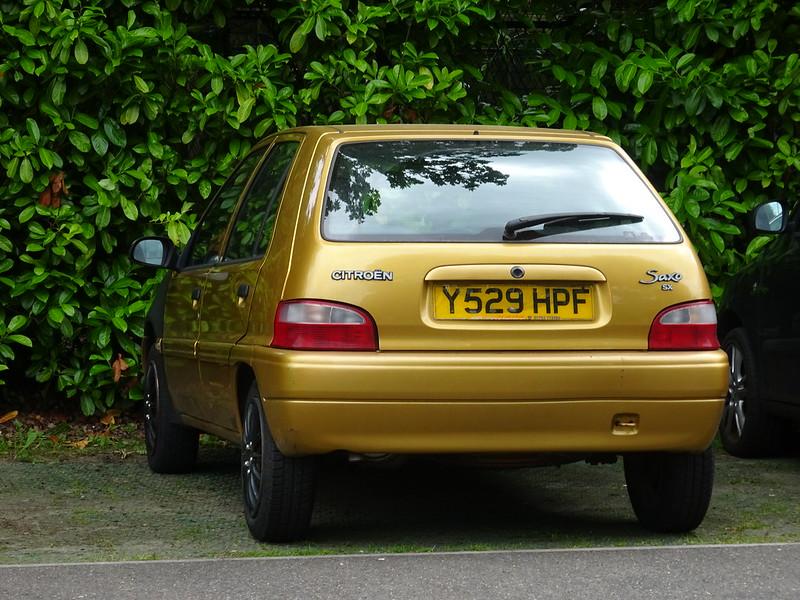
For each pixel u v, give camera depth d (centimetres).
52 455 991
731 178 1156
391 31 1128
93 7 1046
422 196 646
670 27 1138
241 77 1066
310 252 626
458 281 623
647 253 643
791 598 535
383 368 608
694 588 553
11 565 609
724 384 638
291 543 670
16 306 1097
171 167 1088
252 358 646
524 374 616
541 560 609
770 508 778
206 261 808
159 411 888
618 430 630
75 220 1068
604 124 1135
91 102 1086
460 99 1126
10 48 1051
